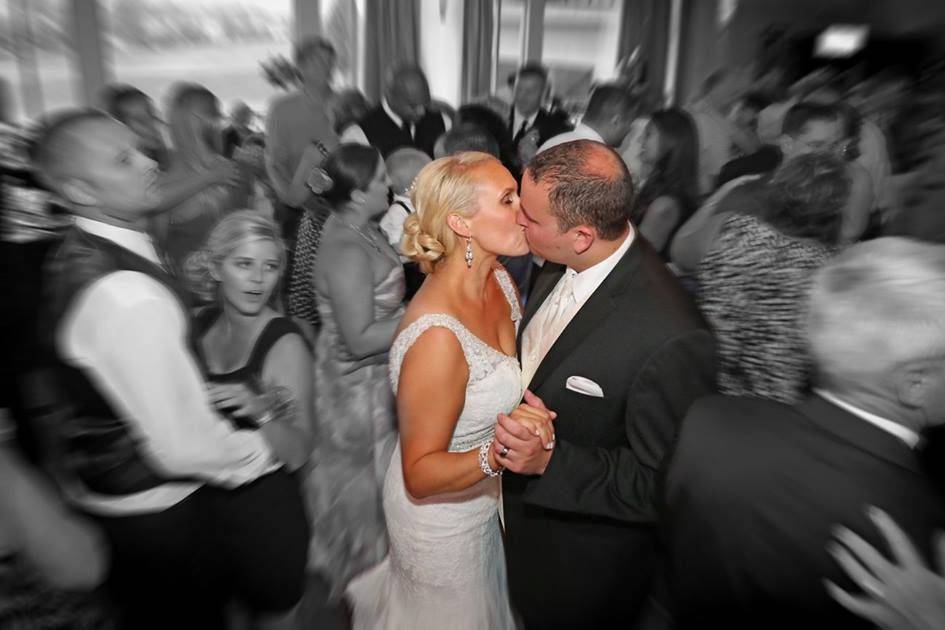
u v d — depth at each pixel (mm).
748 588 896
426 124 4074
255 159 3402
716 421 986
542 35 6867
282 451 1604
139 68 4465
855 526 820
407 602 1764
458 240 1479
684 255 2508
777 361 1633
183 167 2568
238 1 4793
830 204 1820
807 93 4723
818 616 833
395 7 5691
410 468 1412
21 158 2020
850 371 875
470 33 6172
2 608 1332
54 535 1290
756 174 2467
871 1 6355
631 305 1454
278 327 1657
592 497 1427
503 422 1326
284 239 2699
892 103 4383
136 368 1228
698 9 7188
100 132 1235
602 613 1663
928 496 830
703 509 942
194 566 1510
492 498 1746
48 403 1264
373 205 2090
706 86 5504
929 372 847
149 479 1354
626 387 1429
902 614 771
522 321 1846
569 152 1452
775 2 6996
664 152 2828
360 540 2365
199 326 1615
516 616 1945
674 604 1021
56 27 4043
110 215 1262
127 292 1220
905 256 917
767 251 1721
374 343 2094
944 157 3172
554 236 1458
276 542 1653
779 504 876
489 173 1450
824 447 883
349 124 4070
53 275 1273
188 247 2279
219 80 4832
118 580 1414
